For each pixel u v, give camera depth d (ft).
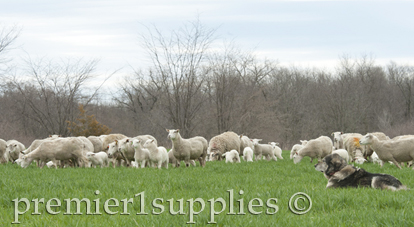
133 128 217.36
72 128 173.88
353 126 219.61
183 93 176.04
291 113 222.48
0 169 57.36
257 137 179.93
